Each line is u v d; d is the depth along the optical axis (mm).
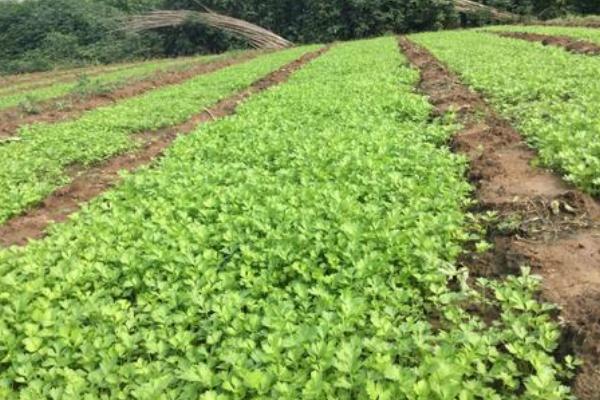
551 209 6523
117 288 5633
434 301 5086
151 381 4105
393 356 4309
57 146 12398
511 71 14953
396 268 5535
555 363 4199
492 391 3932
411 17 45250
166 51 48000
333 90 15102
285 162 9000
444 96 12930
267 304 5035
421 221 6273
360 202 7332
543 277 5320
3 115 18375
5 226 8312
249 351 4422
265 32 45750
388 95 13203
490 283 5309
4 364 4773
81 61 46156
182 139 11430
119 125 14445
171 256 5945
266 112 13344
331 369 4176
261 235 6516
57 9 50531
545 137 8688
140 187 8680
